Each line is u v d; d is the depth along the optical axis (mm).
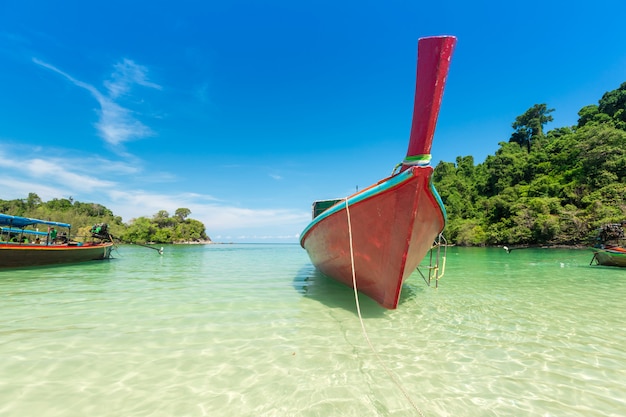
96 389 3299
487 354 4320
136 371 3719
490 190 63625
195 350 4379
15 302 7316
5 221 14555
